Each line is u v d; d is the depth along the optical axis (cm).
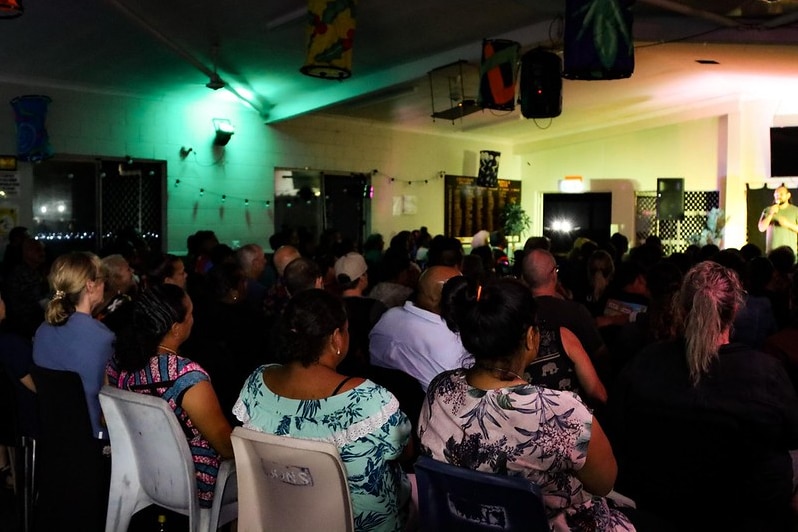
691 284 208
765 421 193
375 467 191
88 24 557
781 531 209
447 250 473
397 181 1027
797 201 923
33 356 283
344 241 654
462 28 593
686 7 475
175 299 232
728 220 975
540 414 157
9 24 547
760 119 949
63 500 260
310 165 920
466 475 153
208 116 821
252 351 358
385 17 565
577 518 166
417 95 791
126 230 689
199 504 228
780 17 499
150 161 778
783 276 487
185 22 565
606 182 1126
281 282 419
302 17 539
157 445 224
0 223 676
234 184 851
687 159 1031
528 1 515
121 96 750
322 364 201
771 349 273
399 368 293
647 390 206
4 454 375
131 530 250
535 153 1212
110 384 240
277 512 191
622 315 388
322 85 769
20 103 656
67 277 272
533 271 318
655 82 824
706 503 200
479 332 163
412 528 215
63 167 724
